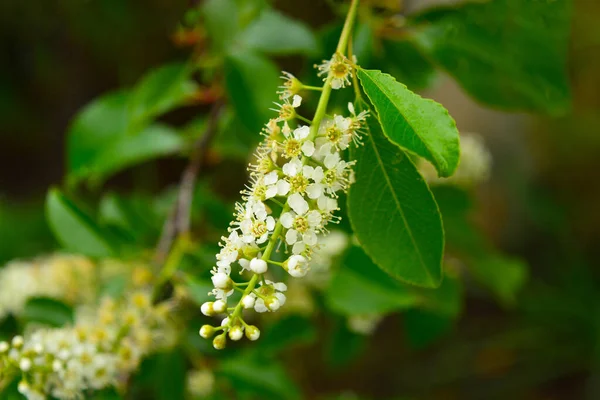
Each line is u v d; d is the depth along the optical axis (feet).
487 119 5.08
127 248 2.18
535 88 2.11
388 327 5.16
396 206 1.75
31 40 5.53
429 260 1.76
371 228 1.76
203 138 2.23
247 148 2.42
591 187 5.39
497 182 5.19
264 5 2.12
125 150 2.25
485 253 2.50
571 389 4.93
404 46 2.15
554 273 5.23
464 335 5.12
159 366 2.15
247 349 2.29
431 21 2.10
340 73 1.71
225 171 4.06
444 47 2.10
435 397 4.86
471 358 5.01
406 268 1.76
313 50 2.11
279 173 1.71
